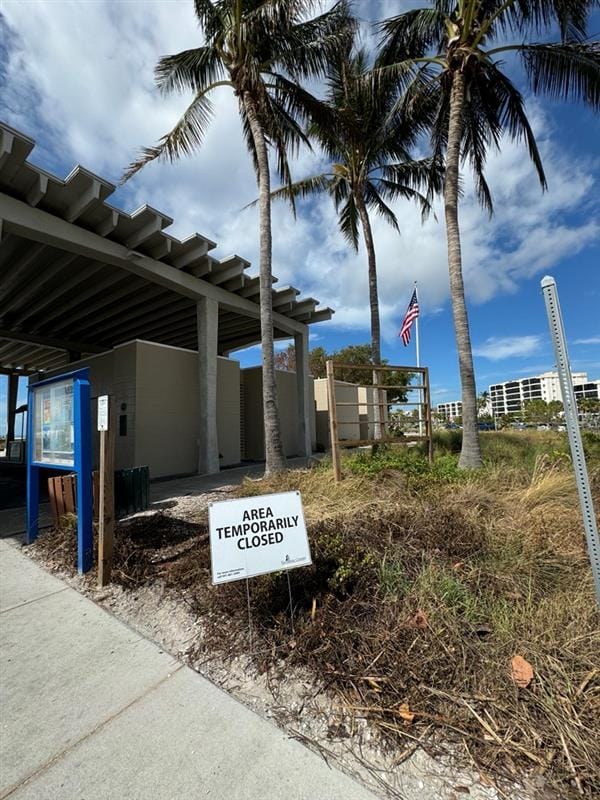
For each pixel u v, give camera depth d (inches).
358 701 71.7
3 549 170.6
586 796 53.3
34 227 293.3
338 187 474.3
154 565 138.3
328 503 181.2
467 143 343.9
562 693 68.6
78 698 76.5
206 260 397.4
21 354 795.4
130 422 387.9
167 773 59.5
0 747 65.1
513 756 59.2
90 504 141.9
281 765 60.4
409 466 239.6
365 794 55.5
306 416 609.0
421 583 100.4
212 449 422.3
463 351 270.8
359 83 348.2
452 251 278.4
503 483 204.8
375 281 435.5
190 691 78.2
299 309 575.5
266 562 94.9
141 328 614.9
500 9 261.7
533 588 100.3
